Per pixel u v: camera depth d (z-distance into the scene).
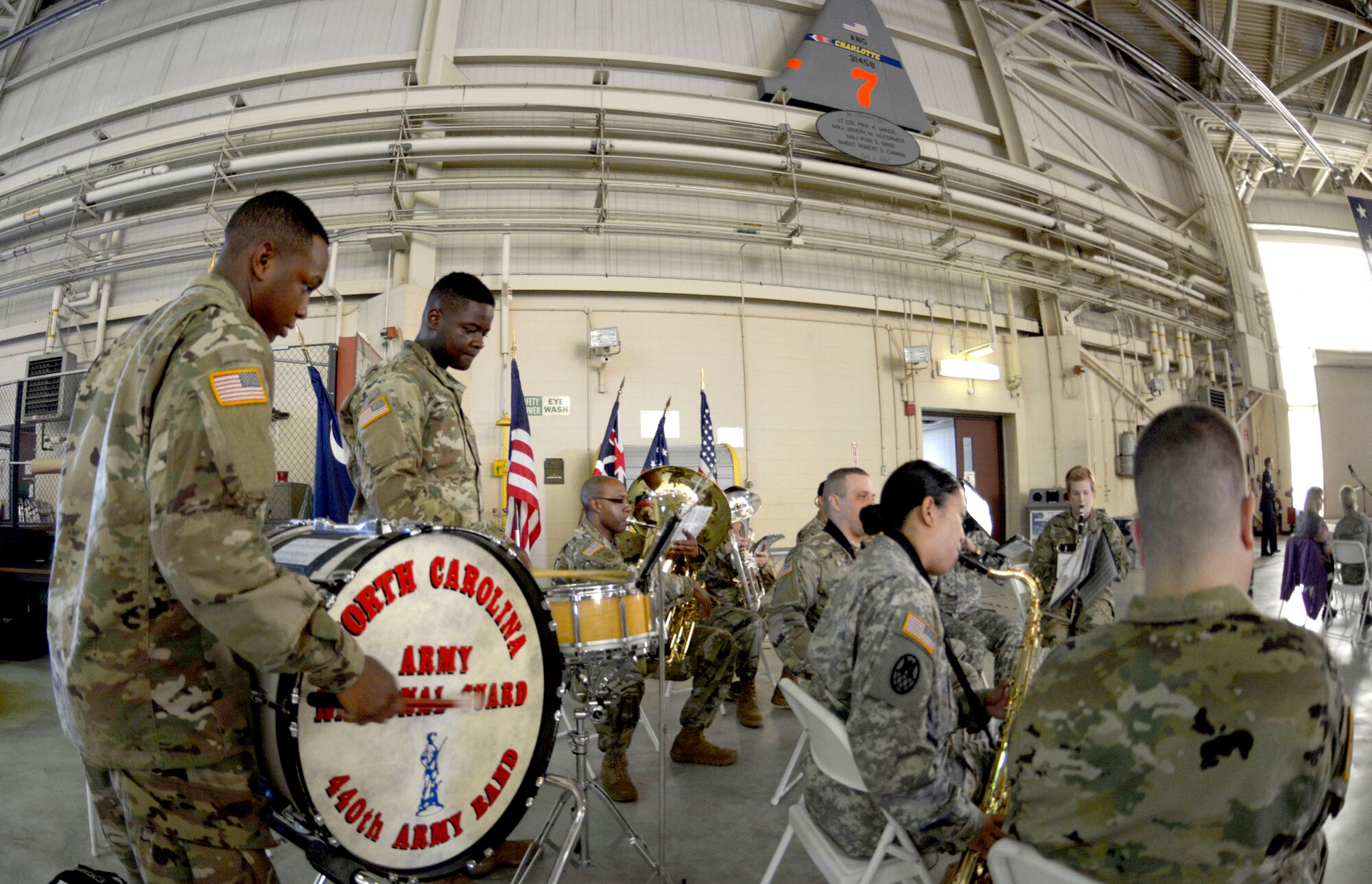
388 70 8.09
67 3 10.11
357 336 5.71
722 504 3.49
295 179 7.73
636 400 7.78
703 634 3.17
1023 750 0.93
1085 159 11.16
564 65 8.17
